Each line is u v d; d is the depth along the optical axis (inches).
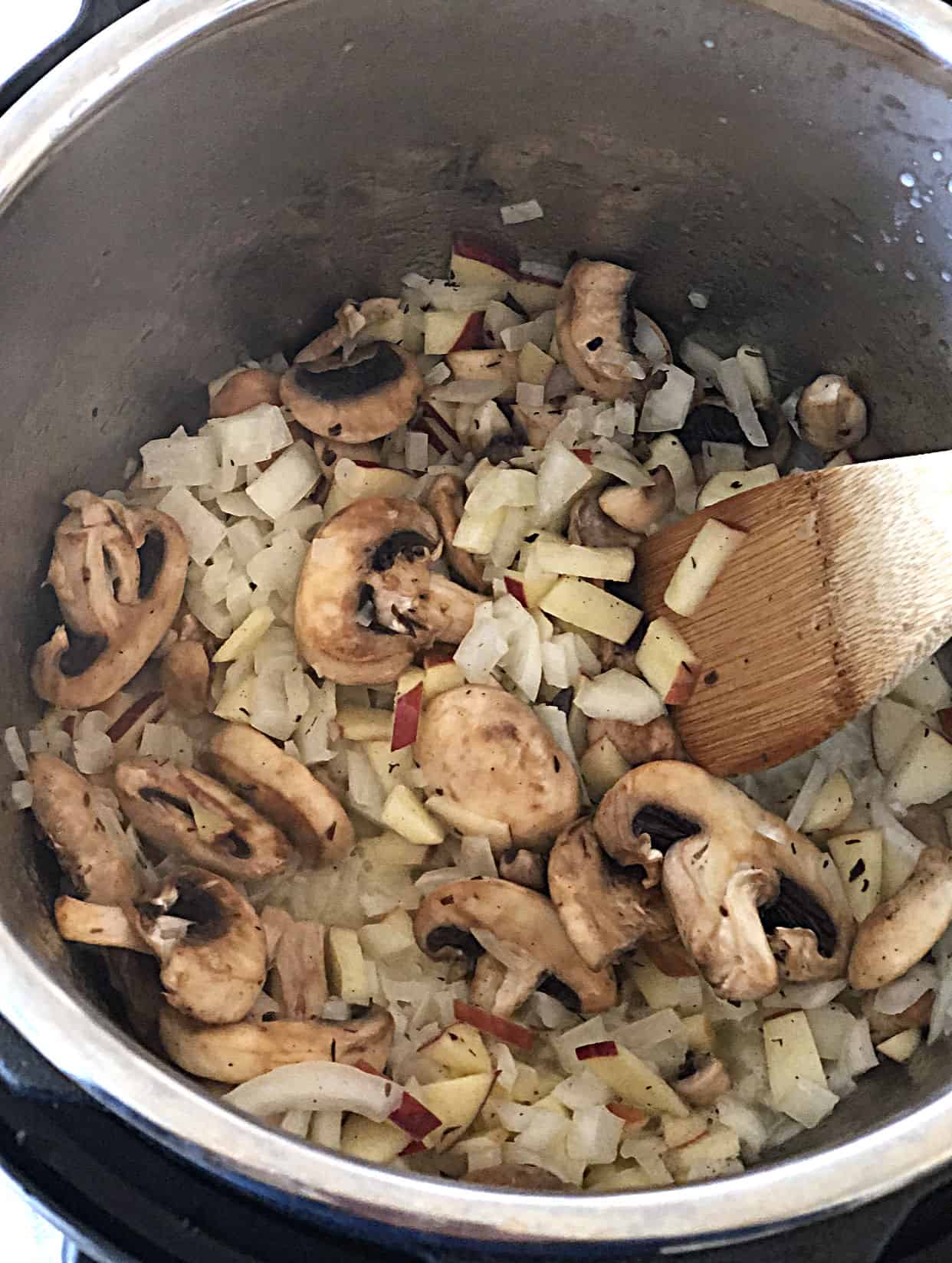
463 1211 7.2
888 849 11.7
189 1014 9.7
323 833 11.3
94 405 11.6
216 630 12.1
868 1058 10.8
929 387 12.1
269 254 12.4
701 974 11.2
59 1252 10.1
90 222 10.6
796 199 11.8
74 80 9.9
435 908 11.1
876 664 10.6
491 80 11.5
